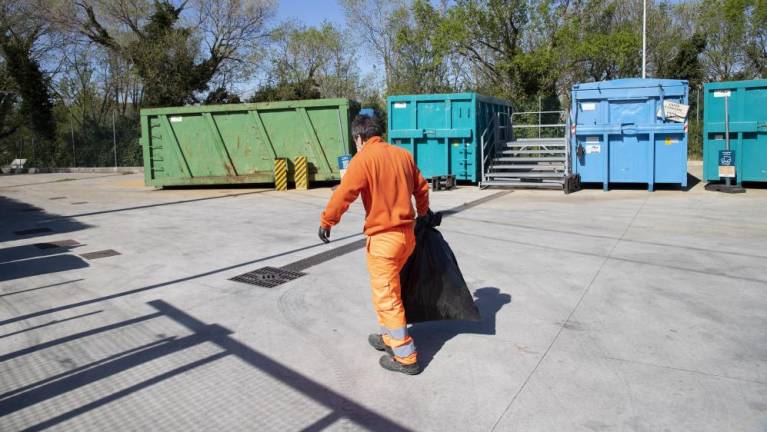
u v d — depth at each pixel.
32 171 29.08
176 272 6.54
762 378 3.52
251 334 4.50
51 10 30.09
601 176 13.80
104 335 4.55
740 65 30.39
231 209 12.11
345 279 6.05
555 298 5.21
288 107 15.97
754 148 12.94
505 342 4.21
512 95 27.94
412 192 3.96
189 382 3.68
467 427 3.06
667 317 4.63
